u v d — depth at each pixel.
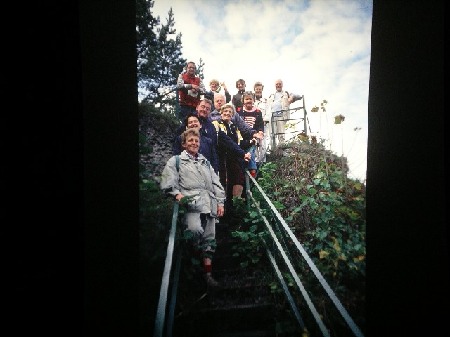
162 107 4.49
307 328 3.32
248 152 5.04
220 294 3.71
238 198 4.87
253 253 4.12
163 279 3.00
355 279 3.49
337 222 3.78
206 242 3.93
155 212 3.77
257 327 3.45
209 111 4.61
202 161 4.19
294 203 4.24
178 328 3.40
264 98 5.00
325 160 4.15
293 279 3.61
